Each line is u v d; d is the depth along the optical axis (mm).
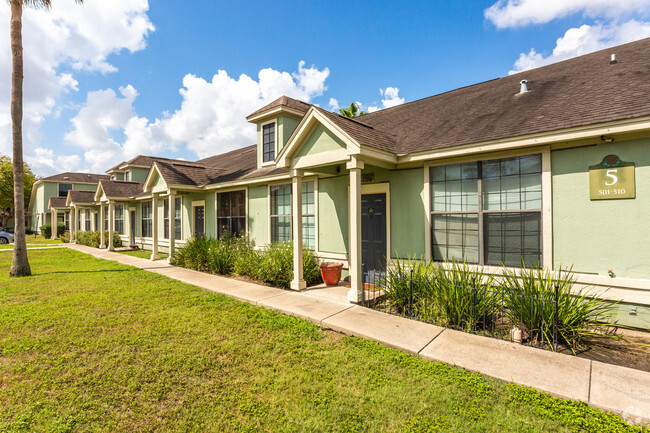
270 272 8062
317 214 9000
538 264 5406
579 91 5676
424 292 5445
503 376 3426
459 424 2732
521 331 4320
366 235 7965
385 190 7375
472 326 4758
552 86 6566
